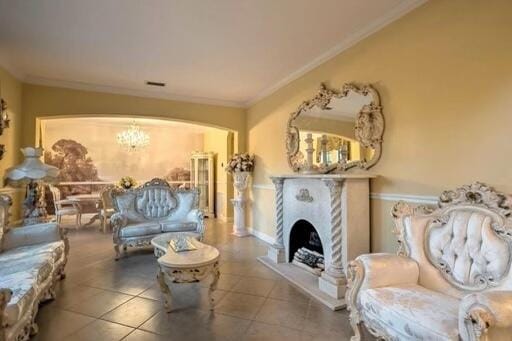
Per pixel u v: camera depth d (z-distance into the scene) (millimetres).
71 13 2844
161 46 3590
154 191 5047
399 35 2848
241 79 4793
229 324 2400
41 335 2209
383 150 3018
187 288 3145
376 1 2676
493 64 2141
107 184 8102
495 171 2119
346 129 3455
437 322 1533
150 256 4352
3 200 3080
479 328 1332
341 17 2941
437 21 2514
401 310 1704
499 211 1907
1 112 3719
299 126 4379
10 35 3289
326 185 3186
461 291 1931
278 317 2518
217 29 3176
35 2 2656
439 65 2496
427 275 2121
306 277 3420
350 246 3006
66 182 7621
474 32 2254
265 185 5441
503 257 1792
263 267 3859
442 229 2170
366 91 3168
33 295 2092
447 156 2428
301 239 4039
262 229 5535
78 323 2398
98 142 8031
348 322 2436
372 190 3133
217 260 2707
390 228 2926
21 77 4504
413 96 2711
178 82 4934
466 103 2299
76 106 4969
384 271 2043
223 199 7789
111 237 5574
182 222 4754
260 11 2828
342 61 3568
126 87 5195
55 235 3268
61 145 7578
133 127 7914
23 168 3387
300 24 3070
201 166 8461
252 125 6004
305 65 4184
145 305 2734
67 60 3996
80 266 3875
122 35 3309
